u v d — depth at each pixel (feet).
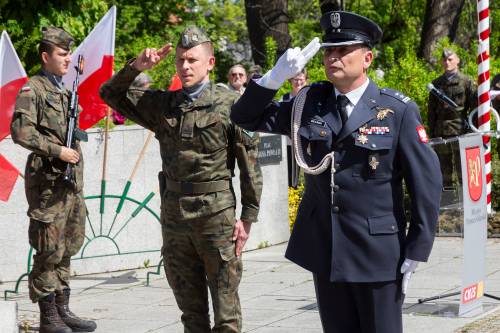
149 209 35.65
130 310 30.32
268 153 43.45
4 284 34.78
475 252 27.76
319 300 18.29
